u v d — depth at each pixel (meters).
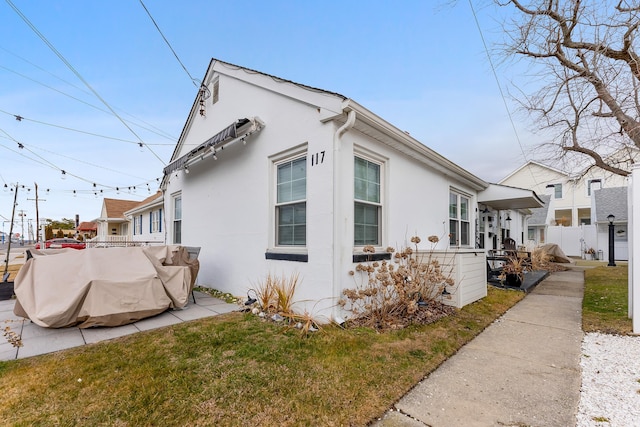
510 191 8.48
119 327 3.87
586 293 6.43
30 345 3.22
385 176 5.08
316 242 4.13
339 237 4.01
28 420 1.96
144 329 3.79
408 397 2.38
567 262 13.10
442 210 6.93
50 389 2.33
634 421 2.04
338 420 2.05
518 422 2.05
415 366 2.87
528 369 2.88
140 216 16.17
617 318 4.47
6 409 2.07
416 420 2.08
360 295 3.96
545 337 3.79
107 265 4.11
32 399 2.20
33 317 3.51
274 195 5.01
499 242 11.30
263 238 5.07
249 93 5.58
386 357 3.03
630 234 4.42
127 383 2.42
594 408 2.22
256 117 5.06
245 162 5.59
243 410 2.12
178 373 2.60
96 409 2.09
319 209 4.11
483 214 9.74
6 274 6.18
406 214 5.56
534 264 10.05
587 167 7.90
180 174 8.25
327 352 3.08
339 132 3.96
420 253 5.55
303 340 3.39
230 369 2.70
